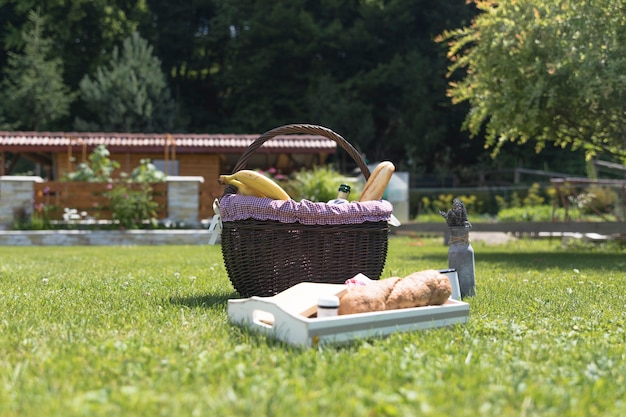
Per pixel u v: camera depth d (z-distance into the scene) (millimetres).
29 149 18094
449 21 33156
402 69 32281
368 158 32750
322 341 2623
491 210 22891
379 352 2463
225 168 21844
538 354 2574
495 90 10602
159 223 14125
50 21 31516
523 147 32250
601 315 3697
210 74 36562
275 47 33000
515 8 10141
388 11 33000
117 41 32750
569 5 9891
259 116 33062
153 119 29234
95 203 14086
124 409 1774
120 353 2465
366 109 31438
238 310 3102
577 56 9430
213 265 6883
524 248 12648
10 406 1813
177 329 3020
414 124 31625
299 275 3916
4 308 3711
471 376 2162
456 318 3166
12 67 32469
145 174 14430
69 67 31703
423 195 23359
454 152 33781
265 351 2531
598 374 2266
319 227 3889
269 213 3855
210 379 2090
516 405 1880
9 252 10266
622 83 9008
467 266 4562
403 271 6332
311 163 21844
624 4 9297
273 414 1748
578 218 14898
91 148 18391
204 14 37062
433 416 1724
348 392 1949
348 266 3969
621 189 14148
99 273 6055
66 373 2166
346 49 33219
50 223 13617
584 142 12250
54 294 4383
